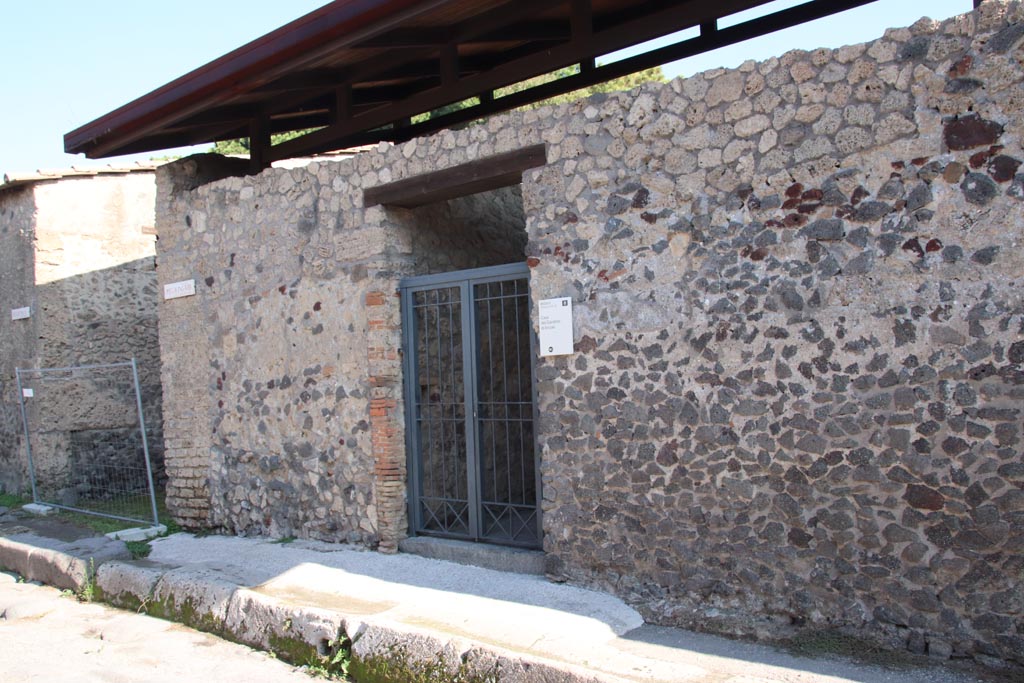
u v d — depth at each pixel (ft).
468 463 20.18
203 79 21.50
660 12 19.74
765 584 15.02
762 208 15.03
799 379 14.65
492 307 21.33
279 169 23.26
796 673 12.91
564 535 17.49
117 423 34.55
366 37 18.90
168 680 15.19
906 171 13.67
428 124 29.27
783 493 14.82
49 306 33.19
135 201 35.50
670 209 16.06
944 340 13.35
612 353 16.78
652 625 15.60
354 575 19.39
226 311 24.84
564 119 17.42
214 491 25.29
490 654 13.41
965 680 12.45
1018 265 12.76
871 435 13.96
